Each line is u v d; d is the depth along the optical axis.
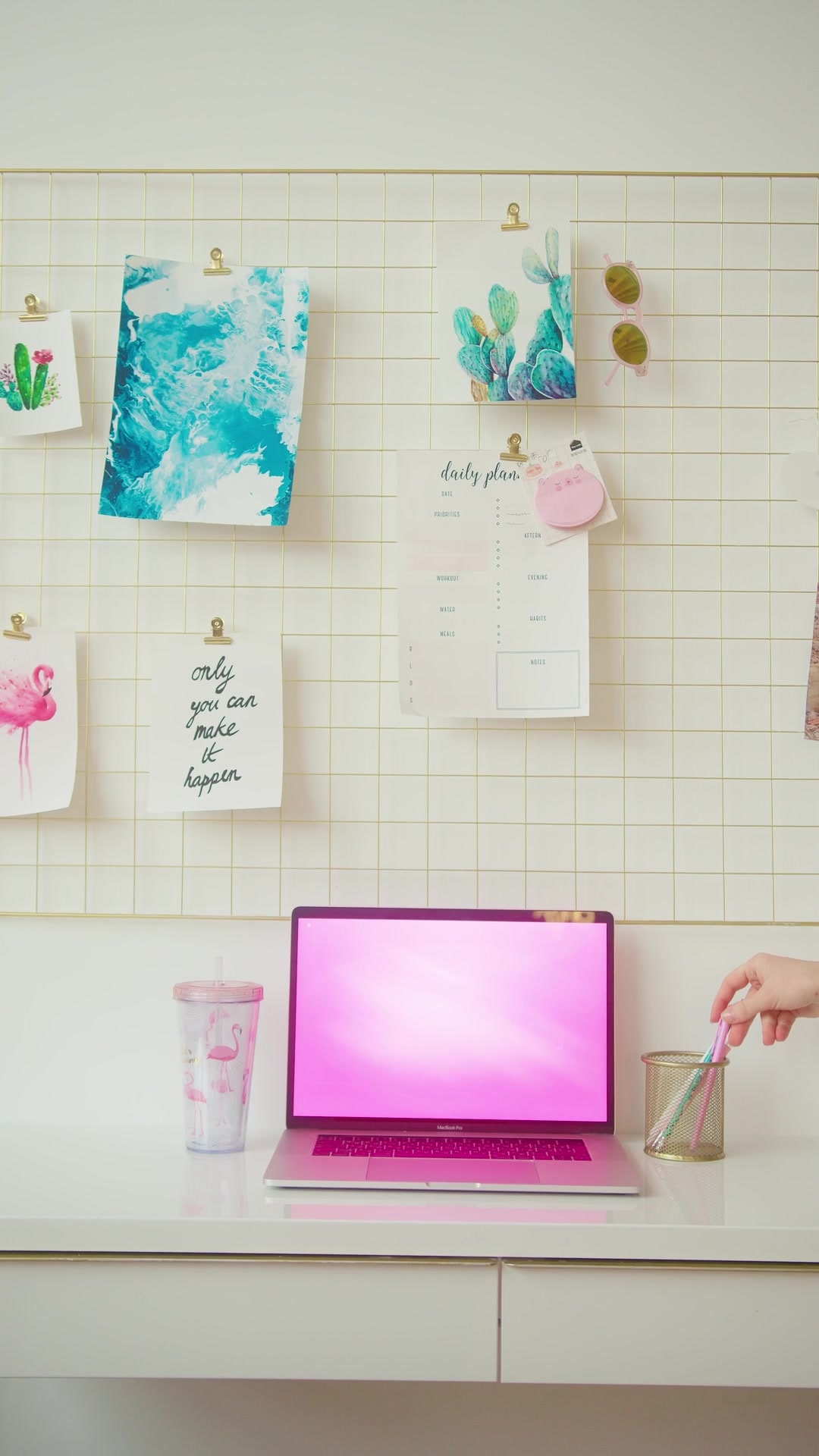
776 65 1.41
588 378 1.40
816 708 1.38
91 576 1.40
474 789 1.38
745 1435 1.38
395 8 1.42
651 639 1.39
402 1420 1.39
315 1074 1.28
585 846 1.38
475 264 1.37
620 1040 1.35
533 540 1.37
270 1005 1.35
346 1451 1.39
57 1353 1.01
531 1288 1.00
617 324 1.39
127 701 1.39
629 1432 1.38
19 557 1.40
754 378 1.40
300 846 1.38
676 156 1.41
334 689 1.39
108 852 1.38
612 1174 1.11
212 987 1.23
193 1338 1.01
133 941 1.36
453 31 1.42
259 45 1.42
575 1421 1.38
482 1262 1.00
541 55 1.42
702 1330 1.00
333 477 1.40
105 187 1.41
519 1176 1.10
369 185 1.40
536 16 1.42
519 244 1.37
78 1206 1.03
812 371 1.40
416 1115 1.27
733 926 1.35
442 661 1.36
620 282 1.38
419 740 1.38
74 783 1.38
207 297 1.38
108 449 1.36
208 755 1.36
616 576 1.39
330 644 1.39
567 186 1.40
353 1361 1.00
